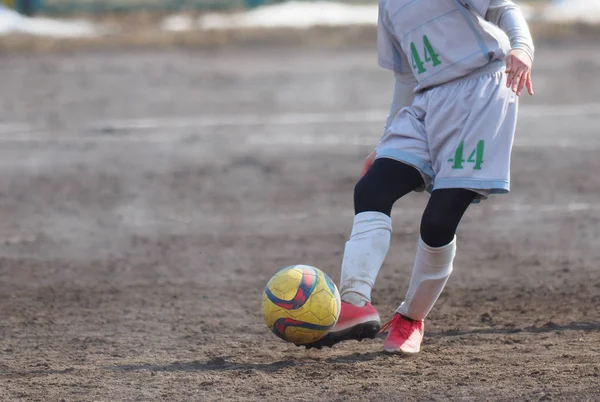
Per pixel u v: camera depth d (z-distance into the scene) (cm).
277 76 8856
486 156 1834
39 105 7106
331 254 3155
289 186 4284
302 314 1800
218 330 2294
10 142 5553
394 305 2545
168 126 6088
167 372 1894
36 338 2231
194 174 4581
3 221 3712
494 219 3638
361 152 5072
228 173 4594
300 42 11794
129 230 3556
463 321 2342
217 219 3709
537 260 3031
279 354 2045
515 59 1764
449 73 1866
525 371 1822
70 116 6562
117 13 14000
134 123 6247
